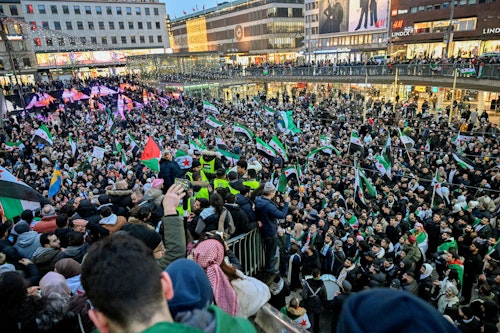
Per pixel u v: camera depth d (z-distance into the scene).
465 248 8.84
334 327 5.91
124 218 6.02
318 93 43.84
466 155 15.78
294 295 8.05
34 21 70.31
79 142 21.70
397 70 29.69
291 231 9.28
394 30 49.09
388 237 9.28
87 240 5.61
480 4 38.38
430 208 10.75
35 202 6.65
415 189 12.62
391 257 8.09
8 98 37.19
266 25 74.44
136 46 82.56
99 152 16.11
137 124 27.64
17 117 32.09
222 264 2.85
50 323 2.35
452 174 13.90
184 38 111.12
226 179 7.57
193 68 49.81
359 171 11.88
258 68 46.66
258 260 5.00
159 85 48.09
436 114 27.38
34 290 3.40
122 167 15.19
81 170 15.88
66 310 2.48
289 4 74.75
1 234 5.72
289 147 18.69
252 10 77.69
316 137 19.19
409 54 47.66
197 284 1.73
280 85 53.22
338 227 9.76
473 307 6.37
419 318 0.78
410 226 9.90
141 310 1.08
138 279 1.10
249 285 2.83
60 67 68.00
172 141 20.30
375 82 33.75
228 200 4.68
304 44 71.19
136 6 81.31
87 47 70.56
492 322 6.20
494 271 7.48
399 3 47.66
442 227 9.11
